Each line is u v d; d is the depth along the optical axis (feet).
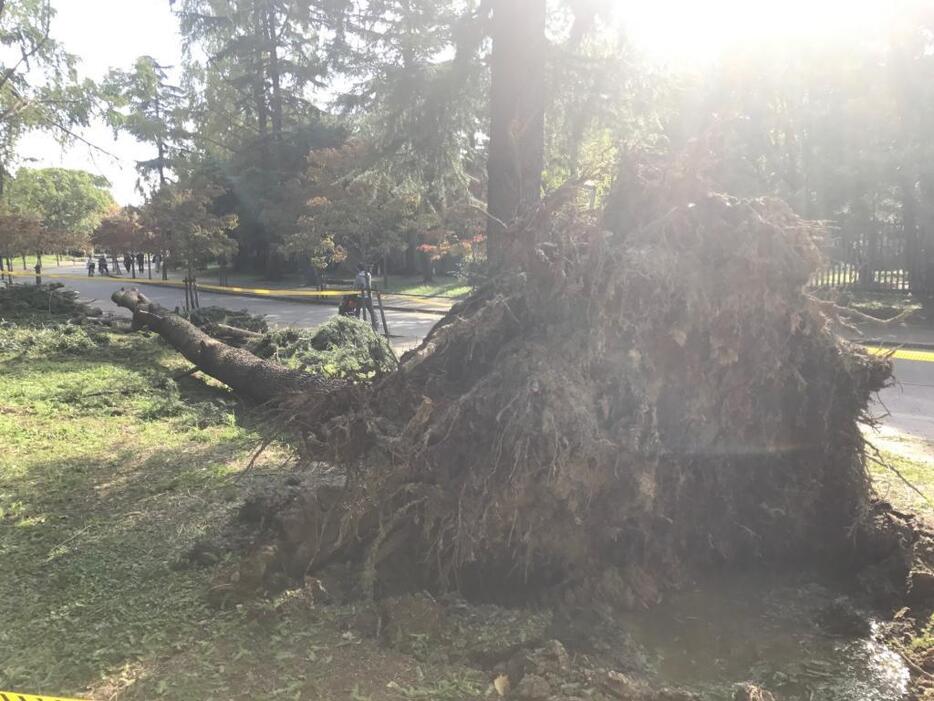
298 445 11.28
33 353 34.99
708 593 11.48
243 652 8.96
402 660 8.93
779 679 9.09
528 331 11.55
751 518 12.11
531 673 8.52
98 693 8.25
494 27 25.27
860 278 56.65
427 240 100.99
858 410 12.06
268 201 106.22
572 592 10.79
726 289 10.76
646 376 10.84
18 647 9.23
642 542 11.34
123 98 60.39
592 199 13.28
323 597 10.35
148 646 9.21
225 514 14.12
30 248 66.85
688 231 11.00
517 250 11.73
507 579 11.18
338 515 11.16
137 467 17.72
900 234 56.03
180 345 30.45
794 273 10.76
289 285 111.45
